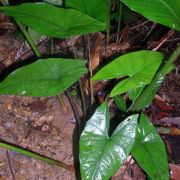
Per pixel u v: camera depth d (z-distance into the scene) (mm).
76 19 575
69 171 798
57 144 849
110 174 586
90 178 577
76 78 602
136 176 798
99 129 611
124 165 806
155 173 620
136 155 643
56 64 608
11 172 791
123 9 1059
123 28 1135
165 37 875
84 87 902
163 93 986
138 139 668
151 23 1192
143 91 695
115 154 597
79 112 901
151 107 943
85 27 563
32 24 582
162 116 921
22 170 797
